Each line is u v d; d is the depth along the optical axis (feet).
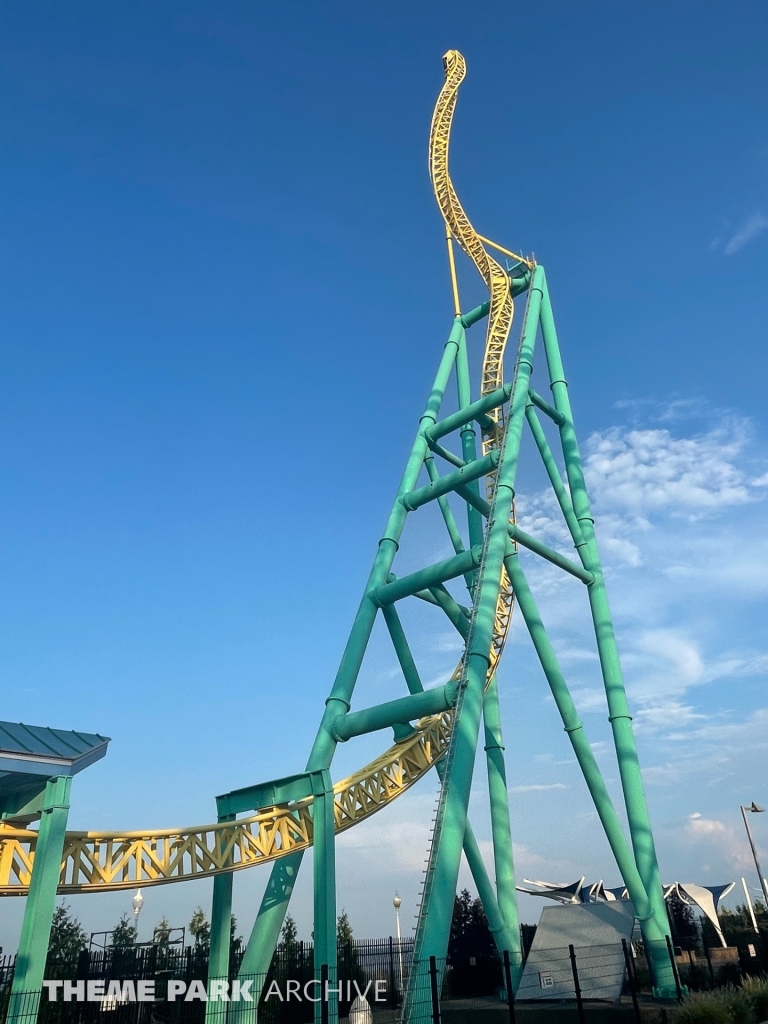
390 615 88.99
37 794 55.01
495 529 77.92
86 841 59.11
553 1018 64.34
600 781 82.23
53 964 75.72
